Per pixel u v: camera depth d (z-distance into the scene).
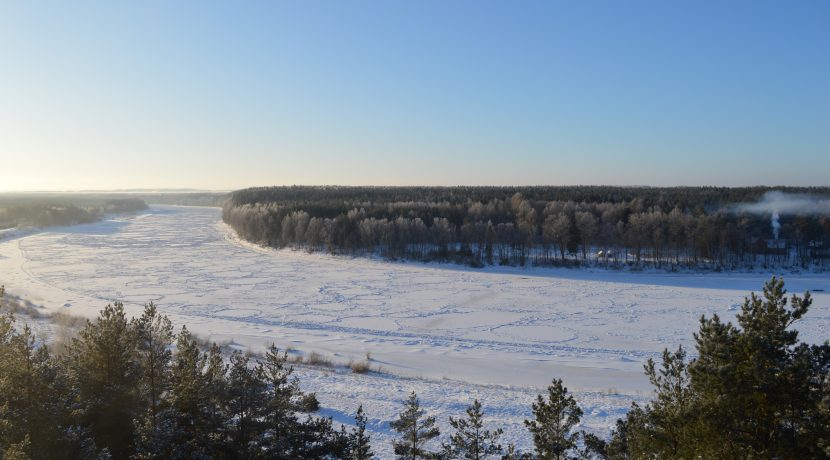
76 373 12.59
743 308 9.75
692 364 9.87
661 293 62.16
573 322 48.09
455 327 46.28
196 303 55.41
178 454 11.37
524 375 32.19
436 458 12.71
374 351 37.44
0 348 11.01
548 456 11.15
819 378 8.93
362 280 70.50
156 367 13.30
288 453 12.36
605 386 30.02
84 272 74.44
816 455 8.23
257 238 111.12
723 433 8.95
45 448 10.42
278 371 13.92
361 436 13.73
